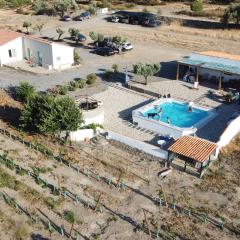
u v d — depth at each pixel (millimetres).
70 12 100562
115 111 49469
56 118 40469
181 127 44844
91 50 73438
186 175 36781
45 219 31219
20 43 66375
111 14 99625
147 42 78250
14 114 48125
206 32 82250
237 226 30906
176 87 56469
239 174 37000
